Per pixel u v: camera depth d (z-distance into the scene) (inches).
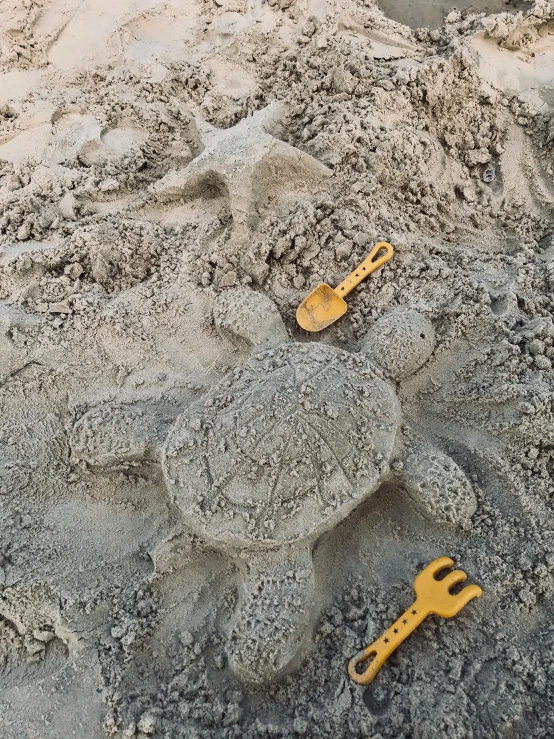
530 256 39.4
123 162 42.2
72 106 44.9
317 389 30.3
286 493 28.3
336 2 48.1
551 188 42.7
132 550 30.5
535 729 24.9
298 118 43.9
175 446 29.8
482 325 34.3
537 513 29.5
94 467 31.9
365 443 29.6
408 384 34.3
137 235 38.8
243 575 28.5
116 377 35.3
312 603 27.4
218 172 38.2
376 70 43.9
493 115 45.3
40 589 28.3
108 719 25.3
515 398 31.5
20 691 26.6
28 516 31.1
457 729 24.4
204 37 48.8
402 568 29.4
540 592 27.8
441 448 32.5
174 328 36.5
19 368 34.8
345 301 37.2
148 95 45.3
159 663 27.6
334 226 38.6
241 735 25.3
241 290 36.3
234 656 26.0
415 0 54.3
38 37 49.1
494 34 45.9
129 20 49.1
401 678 26.6
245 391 31.0
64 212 39.8
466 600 26.9
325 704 26.0
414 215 40.9
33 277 37.5
